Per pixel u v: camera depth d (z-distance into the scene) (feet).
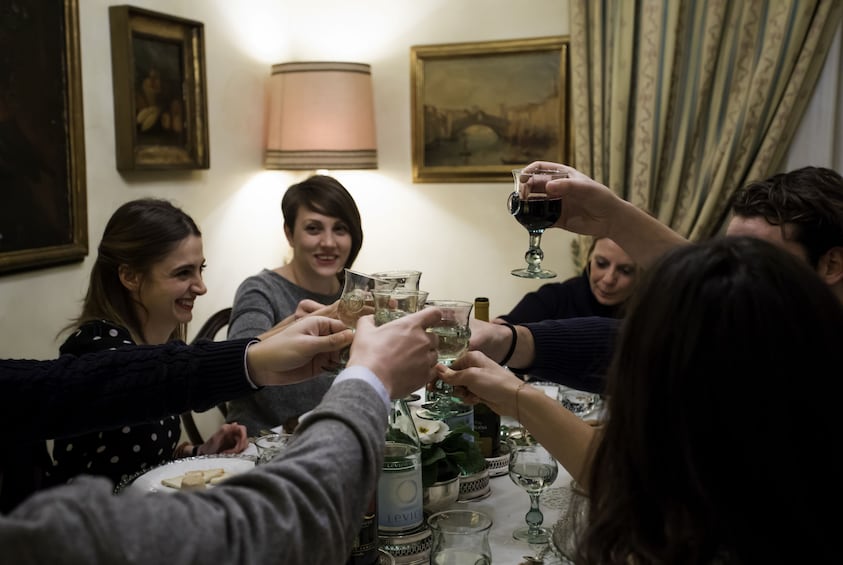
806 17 10.23
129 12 9.87
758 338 2.29
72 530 2.08
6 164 8.25
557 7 12.20
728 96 10.88
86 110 9.56
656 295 2.51
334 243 8.91
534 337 5.29
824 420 2.30
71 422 4.45
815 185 5.32
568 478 5.80
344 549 2.70
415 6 13.04
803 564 2.34
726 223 11.09
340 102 12.33
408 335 3.30
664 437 2.44
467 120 12.91
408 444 4.56
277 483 2.51
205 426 12.26
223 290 12.51
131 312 6.97
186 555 2.26
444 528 4.09
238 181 12.73
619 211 5.12
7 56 8.21
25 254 8.48
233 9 12.32
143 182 10.60
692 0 10.82
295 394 8.29
